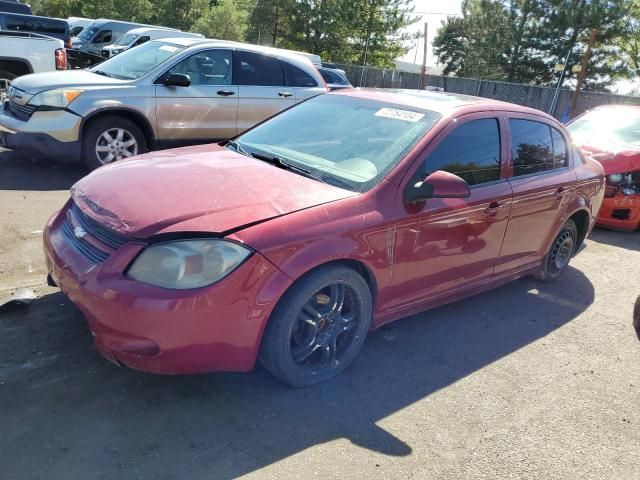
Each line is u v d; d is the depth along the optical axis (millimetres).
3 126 6816
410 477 2623
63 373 3059
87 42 19406
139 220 2744
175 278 2598
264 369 3330
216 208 2857
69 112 6660
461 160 3826
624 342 4305
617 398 3510
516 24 30688
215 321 2662
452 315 4426
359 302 3295
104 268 2680
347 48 41094
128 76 7363
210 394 3035
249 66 7992
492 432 3027
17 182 6625
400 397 3236
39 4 41031
